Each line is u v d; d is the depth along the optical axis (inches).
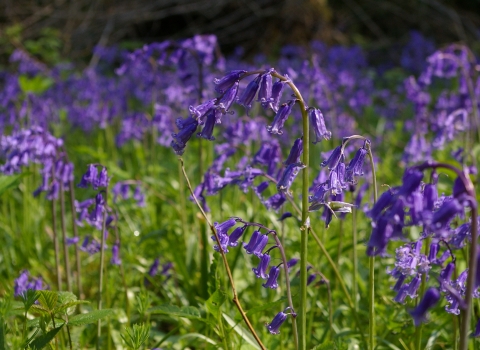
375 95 81.8
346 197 39.3
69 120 65.9
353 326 31.5
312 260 34.9
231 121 51.3
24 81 49.3
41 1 126.0
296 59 94.5
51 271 38.7
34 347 24.6
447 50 47.6
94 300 36.1
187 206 42.5
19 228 45.0
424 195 21.1
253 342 28.1
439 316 29.4
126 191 37.6
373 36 143.7
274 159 30.5
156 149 62.9
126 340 26.4
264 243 25.2
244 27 130.3
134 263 36.1
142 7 130.1
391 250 36.5
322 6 126.5
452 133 39.7
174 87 49.6
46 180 32.2
